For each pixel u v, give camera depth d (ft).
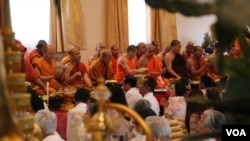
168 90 27.45
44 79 28.30
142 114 13.93
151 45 33.96
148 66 33.81
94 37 39.40
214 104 4.52
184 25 45.01
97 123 4.83
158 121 12.12
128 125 11.44
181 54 37.45
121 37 40.32
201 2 3.58
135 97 22.79
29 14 36.09
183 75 35.06
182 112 20.57
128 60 32.99
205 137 4.36
